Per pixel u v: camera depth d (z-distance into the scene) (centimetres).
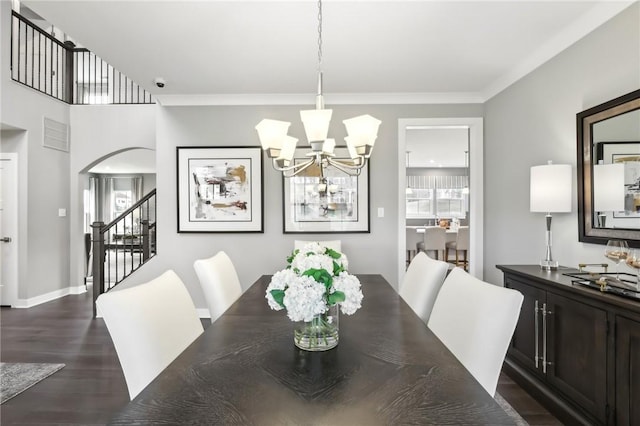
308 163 211
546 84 286
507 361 262
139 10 229
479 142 394
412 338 139
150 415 86
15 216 466
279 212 402
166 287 154
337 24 246
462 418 84
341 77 344
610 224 217
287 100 398
